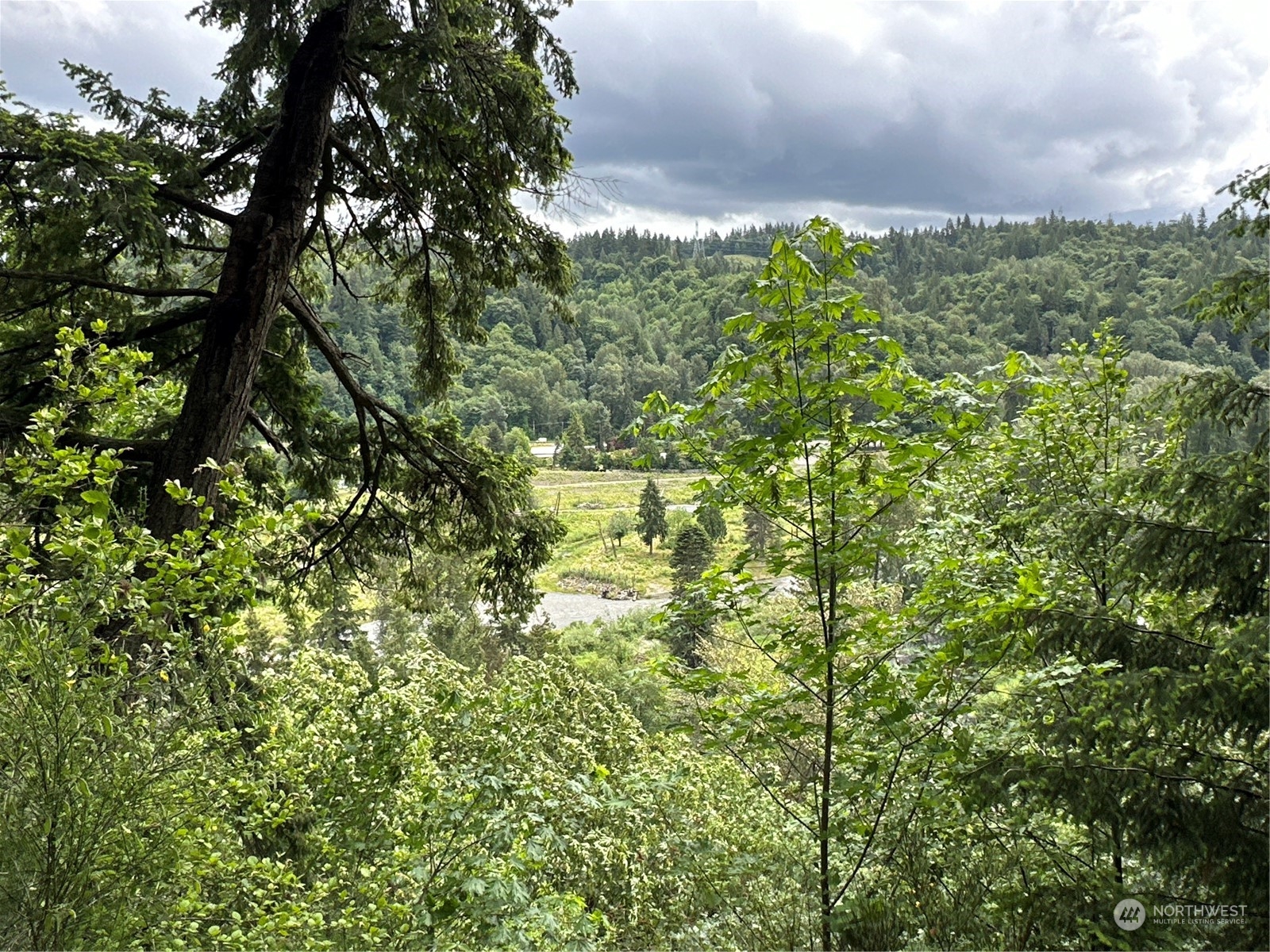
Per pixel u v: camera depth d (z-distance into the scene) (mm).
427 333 9859
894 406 3732
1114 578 3771
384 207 9086
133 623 3066
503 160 7938
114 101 7410
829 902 3859
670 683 4410
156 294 6848
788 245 3645
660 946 4832
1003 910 3266
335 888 4023
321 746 4414
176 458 6285
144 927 2859
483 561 9391
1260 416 3457
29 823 2598
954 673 4074
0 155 5410
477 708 5156
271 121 8227
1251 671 2777
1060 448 5383
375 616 27891
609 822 5598
